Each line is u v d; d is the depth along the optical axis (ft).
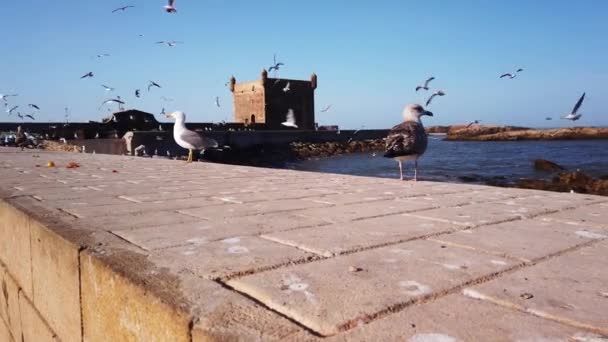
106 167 31.78
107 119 161.48
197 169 30.42
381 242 9.07
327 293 6.07
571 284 6.50
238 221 11.39
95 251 8.19
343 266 7.38
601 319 5.21
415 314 5.39
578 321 5.16
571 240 9.30
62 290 9.31
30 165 32.91
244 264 7.42
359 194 17.01
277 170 29.40
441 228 10.51
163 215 12.26
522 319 5.23
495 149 185.06
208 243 8.96
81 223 10.87
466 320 5.20
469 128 310.65
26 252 11.69
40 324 10.80
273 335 4.78
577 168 99.45
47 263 10.12
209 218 11.84
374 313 5.39
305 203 14.64
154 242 9.01
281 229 10.41
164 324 5.69
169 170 29.45
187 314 5.34
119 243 8.86
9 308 13.58
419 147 22.90
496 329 4.94
